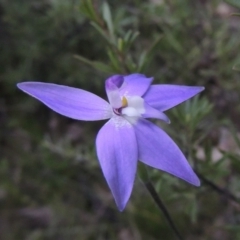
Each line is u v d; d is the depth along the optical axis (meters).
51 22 0.36
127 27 0.37
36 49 0.38
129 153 0.16
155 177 0.24
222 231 0.33
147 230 0.35
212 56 0.33
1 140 0.40
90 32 0.36
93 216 0.37
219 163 0.24
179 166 0.16
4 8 0.38
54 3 0.35
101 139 0.16
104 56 0.38
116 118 0.17
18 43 0.38
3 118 0.41
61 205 0.37
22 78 0.39
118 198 0.15
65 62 0.38
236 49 0.34
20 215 0.39
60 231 0.37
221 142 0.33
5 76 0.39
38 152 0.38
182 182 0.24
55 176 0.37
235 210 0.32
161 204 0.20
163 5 0.34
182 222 0.34
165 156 0.16
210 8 0.34
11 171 0.39
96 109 0.17
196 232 0.34
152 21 0.35
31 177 0.37
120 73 0.24
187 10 0.34
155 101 0.17
